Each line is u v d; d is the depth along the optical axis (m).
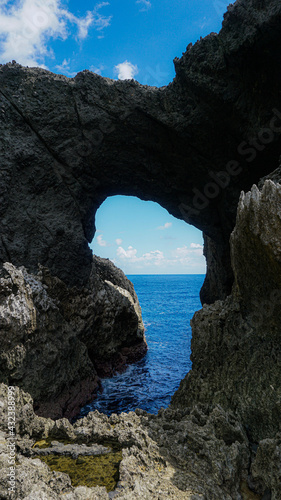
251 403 6.35
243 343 7.09
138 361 18.59
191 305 55.62
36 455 5.41
